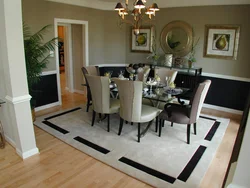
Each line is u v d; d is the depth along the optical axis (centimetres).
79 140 364
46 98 523
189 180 270
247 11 461
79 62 643
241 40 479
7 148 335
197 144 356
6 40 260
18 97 286
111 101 415
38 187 255
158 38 593
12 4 256
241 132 183
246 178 122
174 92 386
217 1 487
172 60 570
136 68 438
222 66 512
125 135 385
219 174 282
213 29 506
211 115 493
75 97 626
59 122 438
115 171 286
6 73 279
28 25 459
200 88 331
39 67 427
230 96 514
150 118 362
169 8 556
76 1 546
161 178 272
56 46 518
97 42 628
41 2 476
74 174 279
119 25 633
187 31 540
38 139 368
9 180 266
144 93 393
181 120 349
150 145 351
